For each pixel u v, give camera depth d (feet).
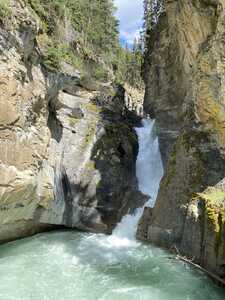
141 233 69.46
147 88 118.62
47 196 67.00
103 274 51.13
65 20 99.71
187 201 60.39
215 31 61.05
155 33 112.98
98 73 108.27
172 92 93.91
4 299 42.09
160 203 67.77
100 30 151.64
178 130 87.40
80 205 75.66
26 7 64.54
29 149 61.31
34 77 64.85
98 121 87.71
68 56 87.71
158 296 44.65
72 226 74.74
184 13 70.38
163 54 102.01
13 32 56.85
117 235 72.23
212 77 60.44
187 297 44.55
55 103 78.38
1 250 59.00
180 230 59.36
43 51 70.23
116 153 84.64
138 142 96.12
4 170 54.44
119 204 78.79
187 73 78.23
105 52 156.04
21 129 59.00
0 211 56.03
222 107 58.95
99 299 43.47
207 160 61.62
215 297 44.86
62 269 52.29
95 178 78.74
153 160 92.94
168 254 59.57
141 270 52.85
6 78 54.75
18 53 58.95
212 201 53.78
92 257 58.13
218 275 48.37
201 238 53.26
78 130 82.53
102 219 75.72
